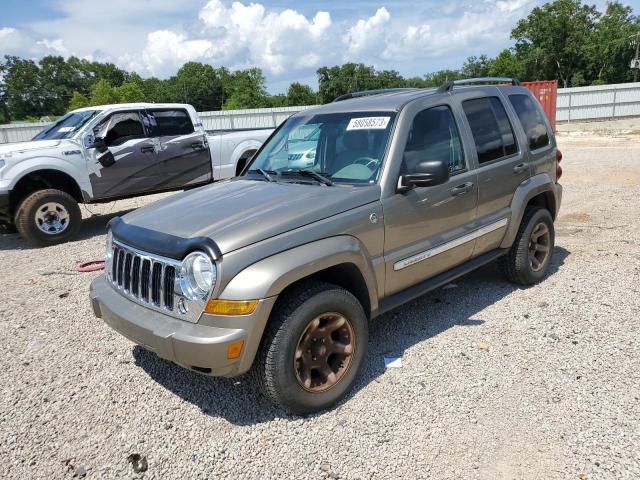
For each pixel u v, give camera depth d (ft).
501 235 15.62
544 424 10.12
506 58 274.36
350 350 11.14
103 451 10.12
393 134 12.62
